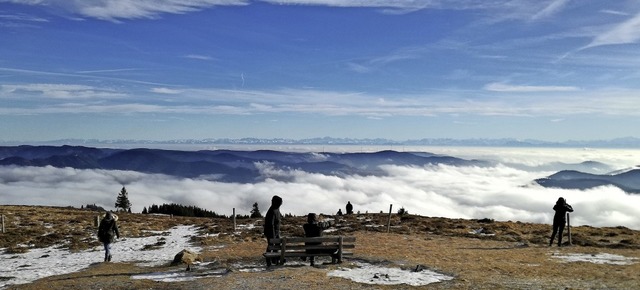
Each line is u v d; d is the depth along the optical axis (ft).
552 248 80.79
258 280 57.00
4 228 126.82
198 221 158.92
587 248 80.33
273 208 67.92
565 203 82.69
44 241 110.42
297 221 140.97
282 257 66.90
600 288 50.60
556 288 50.98
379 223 126.31
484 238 95.86
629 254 73.05
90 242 107.14
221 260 73.20
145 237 115.96
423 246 84.43
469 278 56.70
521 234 99.86
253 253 80.53
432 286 53.36
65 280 61.62
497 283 53.93
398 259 70.38
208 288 53.93
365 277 58.44
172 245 99.60
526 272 59.72
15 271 73.26
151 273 65.05
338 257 68.13
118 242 107.45
